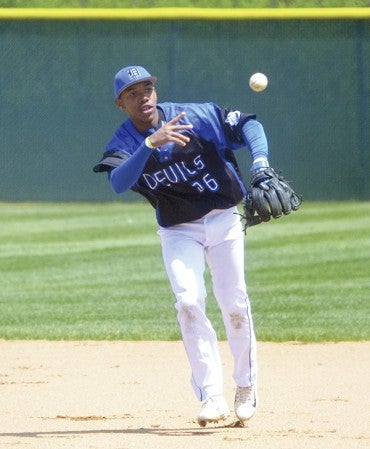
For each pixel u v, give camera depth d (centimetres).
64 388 2606
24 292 4300
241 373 2123
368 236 5778
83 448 1861
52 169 7669
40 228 6359
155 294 4209
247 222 2091
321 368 2867
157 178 2033
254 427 2084
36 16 7581
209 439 1952
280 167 7619
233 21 7562
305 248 5412
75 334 3438
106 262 5091
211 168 2039
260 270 4775
